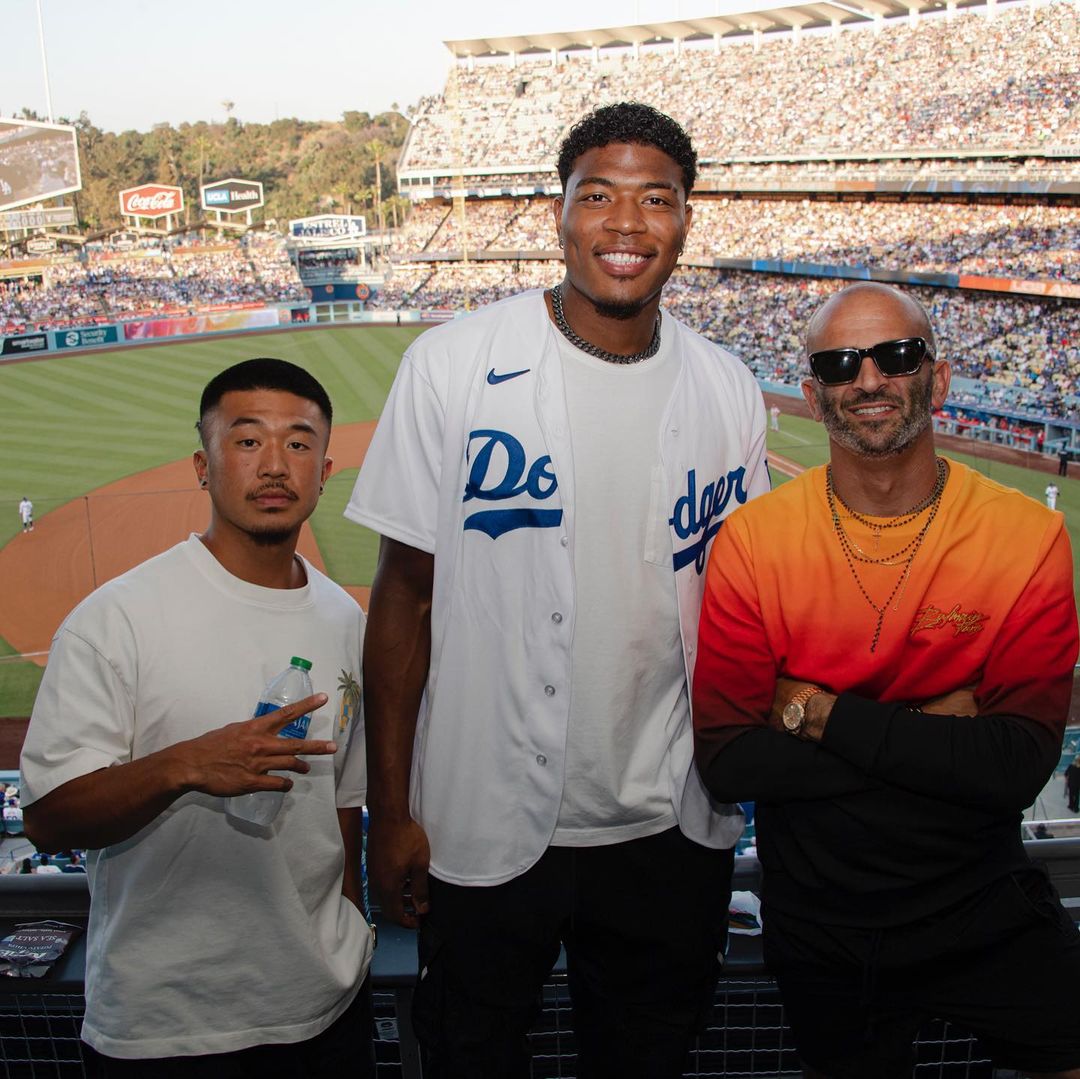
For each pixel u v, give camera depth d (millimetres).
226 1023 2395
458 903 2514
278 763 2111
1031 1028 2453
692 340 2709
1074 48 39906
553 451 2375
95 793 2146
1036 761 2312
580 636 2414
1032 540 2402
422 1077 2895
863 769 2346
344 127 117938
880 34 46969
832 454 2535
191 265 54250
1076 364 30141
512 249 53625
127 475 23422
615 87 53375
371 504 2510
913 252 38000
